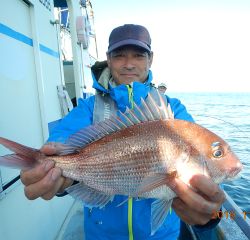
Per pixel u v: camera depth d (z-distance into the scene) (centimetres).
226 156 141
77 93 465
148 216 161
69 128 177
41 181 122
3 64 191
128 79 197
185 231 273
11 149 135
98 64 214
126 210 162
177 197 134
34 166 139
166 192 139
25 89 230
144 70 200
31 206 221
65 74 602
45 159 144
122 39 190
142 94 182
